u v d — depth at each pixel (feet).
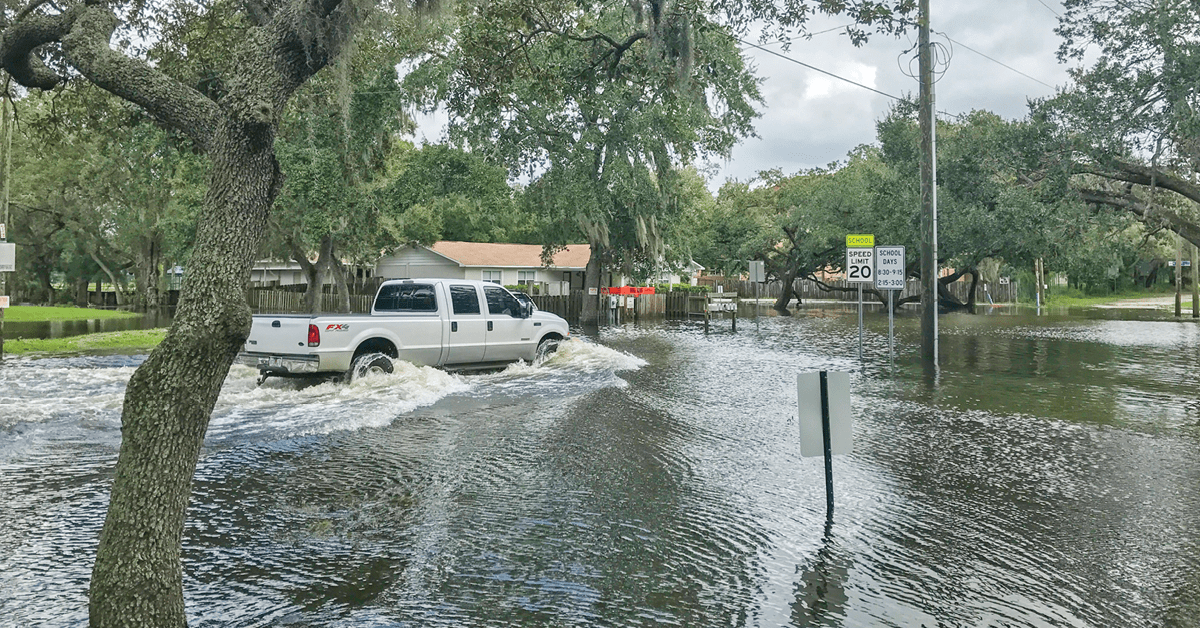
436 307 47.67
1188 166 71.82
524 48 42.63
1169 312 163.53
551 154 98.89
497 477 24.72
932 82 58.29
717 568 16.87
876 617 14.43
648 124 97.81
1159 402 41.73
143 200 145.79
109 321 122.21
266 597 15.01
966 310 171.42
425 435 31.32
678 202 118.42
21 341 76.02
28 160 156.04
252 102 12.48
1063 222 81.87
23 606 14.46
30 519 19.88
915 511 21.42
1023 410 38.99
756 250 184.03
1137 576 16.70
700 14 37.32
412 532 19.10
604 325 119.85
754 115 79.25
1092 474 25.89
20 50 16.34
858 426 34.55
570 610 14.57
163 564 11.71
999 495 23.21
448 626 13.79
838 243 159.43
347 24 14.70
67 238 174.09
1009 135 75.56
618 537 18.89
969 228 80.43
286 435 30.86
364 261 142.92
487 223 215.31
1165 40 62.85
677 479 24.73
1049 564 17.39
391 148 114.83
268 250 134.21
